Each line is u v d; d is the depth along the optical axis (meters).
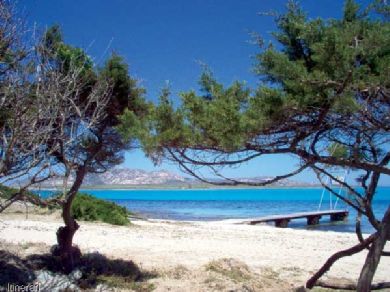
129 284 8.53
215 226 26.64
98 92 6.77
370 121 4.86
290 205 73.94
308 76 4.25
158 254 12.68
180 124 4.85
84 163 8.48
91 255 10.10
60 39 7.03
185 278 9.35
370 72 4.39
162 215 45.41
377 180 6.28
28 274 8.05
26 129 4.72
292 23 4.77
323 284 8.70
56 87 5.04
